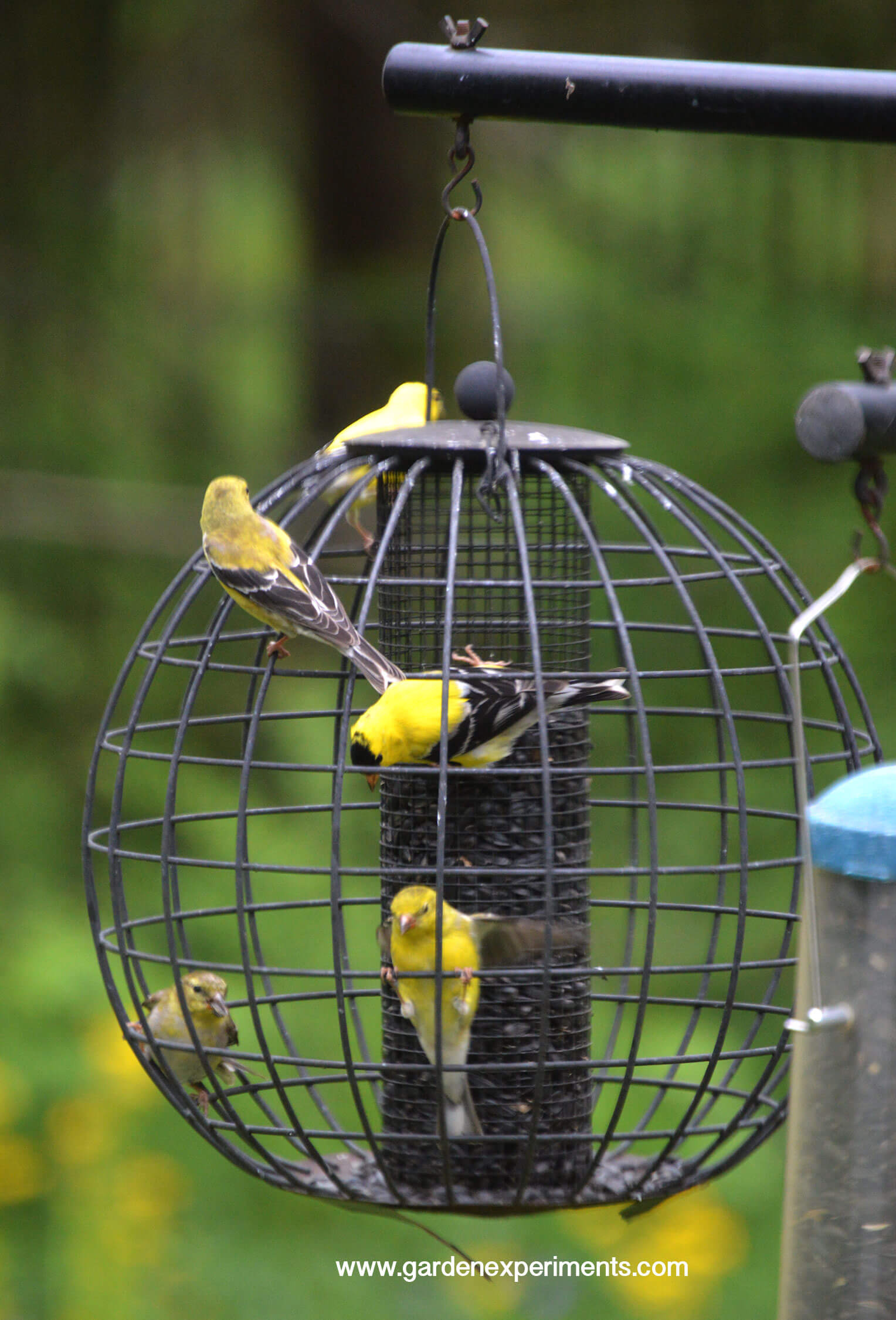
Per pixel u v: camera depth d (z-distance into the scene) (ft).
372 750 25.67
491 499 26.32
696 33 53.11
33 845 52.13
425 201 60.03
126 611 56.90
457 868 27.63
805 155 55.11
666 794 50.47
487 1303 35.76
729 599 52.44
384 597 29.66
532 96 22.79
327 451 30.12
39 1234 35.86
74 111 57.98
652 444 53.83
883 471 21.20
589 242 57.67
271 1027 39.63
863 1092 22.79
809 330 54.80
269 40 59.26
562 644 28.91
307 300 59.67
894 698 51.39
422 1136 23.22
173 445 59.26
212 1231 36.88
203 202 60.34
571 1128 27.09
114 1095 36.91
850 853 22.12
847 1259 22.81
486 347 57.88
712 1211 36.65
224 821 47.32
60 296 58.95
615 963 46.50
